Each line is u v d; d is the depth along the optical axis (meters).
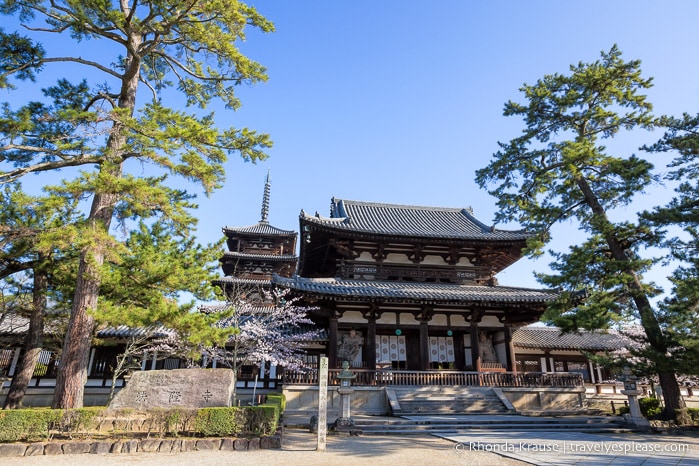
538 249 21.23
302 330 26.88
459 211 35.50
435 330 26.23
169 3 14.23
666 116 19.66
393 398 21.52
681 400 19.06
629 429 17.72
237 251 44.38
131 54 15.84
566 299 21.27
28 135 13.59
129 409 12.98
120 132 13.57
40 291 17.94
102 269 12.73
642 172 19.05
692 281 16.38
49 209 12.54
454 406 21.59
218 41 15.60
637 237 20.38
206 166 13.34
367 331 25.81
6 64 14.34
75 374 13.09
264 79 16.95
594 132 22.38
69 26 14.54
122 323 12.75
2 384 23.95
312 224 25.44
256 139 15.52
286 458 11.03
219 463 10.23
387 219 31.52
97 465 9.93
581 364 31.64
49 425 12.03
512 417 19.56
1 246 14.02
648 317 18.27
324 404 12.75
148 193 12.43
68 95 15.71
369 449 12.64
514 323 27.14
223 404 14.36
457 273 28.28
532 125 23.33
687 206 17.61
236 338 23.62
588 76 21.48
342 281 25.58
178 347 24.44
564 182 20.98
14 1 13.68
